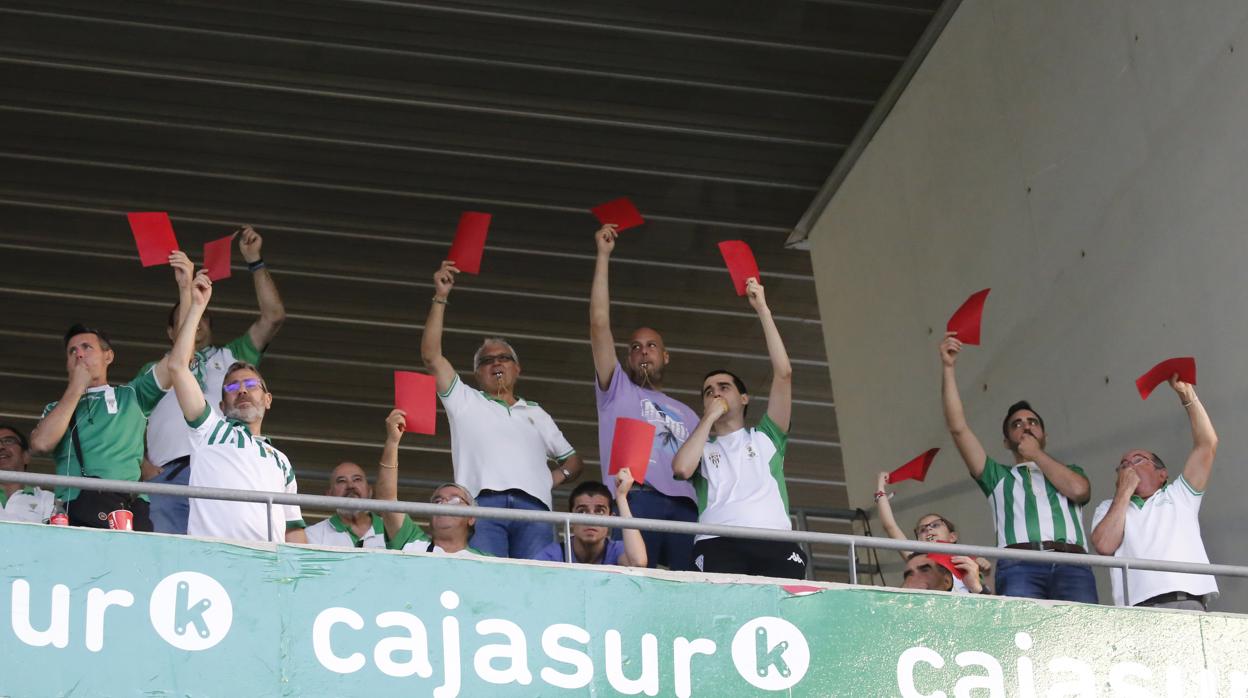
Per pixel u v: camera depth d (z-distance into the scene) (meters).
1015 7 21.38
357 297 27.39
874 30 23.61
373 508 13.37
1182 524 15.95
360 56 23.55
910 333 23.48
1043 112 20.62
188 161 25.03
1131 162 18.86
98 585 12.40
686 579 13.77
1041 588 16.44
